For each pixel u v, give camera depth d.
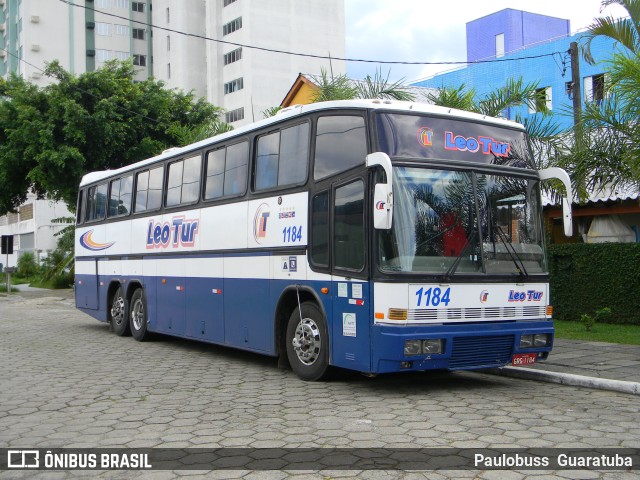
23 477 5.38
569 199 8.91
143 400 8.18
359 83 16.17
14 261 58.00
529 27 45.91
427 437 6.25
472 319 8.22
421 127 8.48
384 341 7.79
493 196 8.68
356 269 8.27
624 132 11.65
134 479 5.26
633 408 7.48
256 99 60.94
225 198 11.30
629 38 12.56
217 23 64.38
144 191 14.49
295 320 9.56
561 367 9.58
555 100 31.56
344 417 7.12
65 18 73.56
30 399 8.30
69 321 19.62
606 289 14.10
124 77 27.95
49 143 24.41
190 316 12.35
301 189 9.38
